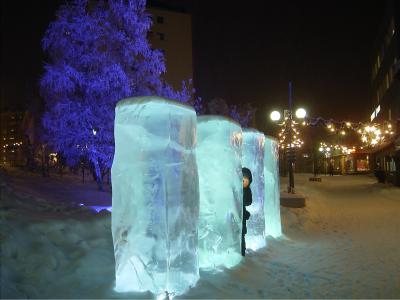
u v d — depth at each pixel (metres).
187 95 20.02
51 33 14.62
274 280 6.40
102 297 4.85
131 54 15.37
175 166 5.27
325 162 60.97
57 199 11.77
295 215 13.76
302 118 19.70
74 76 14.37
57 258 5.68
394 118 41.50
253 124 39.19
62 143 15.05
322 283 6.32
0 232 5.57
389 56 44.91
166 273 5.04
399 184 26.56
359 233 11.29
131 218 5.12
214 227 6.57
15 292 4.52
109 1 15.17
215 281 5.86
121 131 5.22
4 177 12.77
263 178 8.97
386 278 6.64
